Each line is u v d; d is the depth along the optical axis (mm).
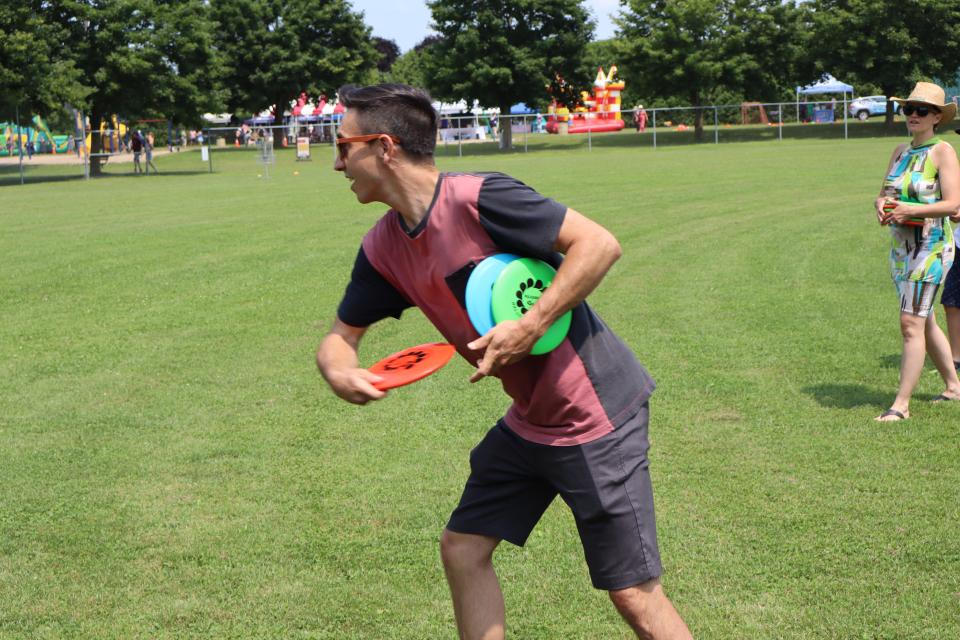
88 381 7215
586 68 57281
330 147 63406
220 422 6156
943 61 49406
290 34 68125
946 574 3867
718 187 21844
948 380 6188
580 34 57094
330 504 4781
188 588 3963
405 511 4676
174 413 6367
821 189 20594
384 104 2553
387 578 4012
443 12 55281
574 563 4109
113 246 14602
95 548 4344
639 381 2764
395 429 5938
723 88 58781
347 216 18078
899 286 5836
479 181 2547
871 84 50656
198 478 5184
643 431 2752
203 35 45688
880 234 13844
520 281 2537
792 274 10977
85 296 10688
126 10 42312
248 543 4363
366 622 3666
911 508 4516
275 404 6527
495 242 2557
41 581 4043
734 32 52531
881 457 5191
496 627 2939
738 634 3480
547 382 2637
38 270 12422
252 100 69000
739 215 16531
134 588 3971
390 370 2707
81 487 5082
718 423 5836
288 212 19312
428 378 7113
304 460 5422
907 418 5820
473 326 2580
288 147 67875
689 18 51781
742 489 4797
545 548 4254
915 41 48094
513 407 2857
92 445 5754
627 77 54656
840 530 4293
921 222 5699
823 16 49375
